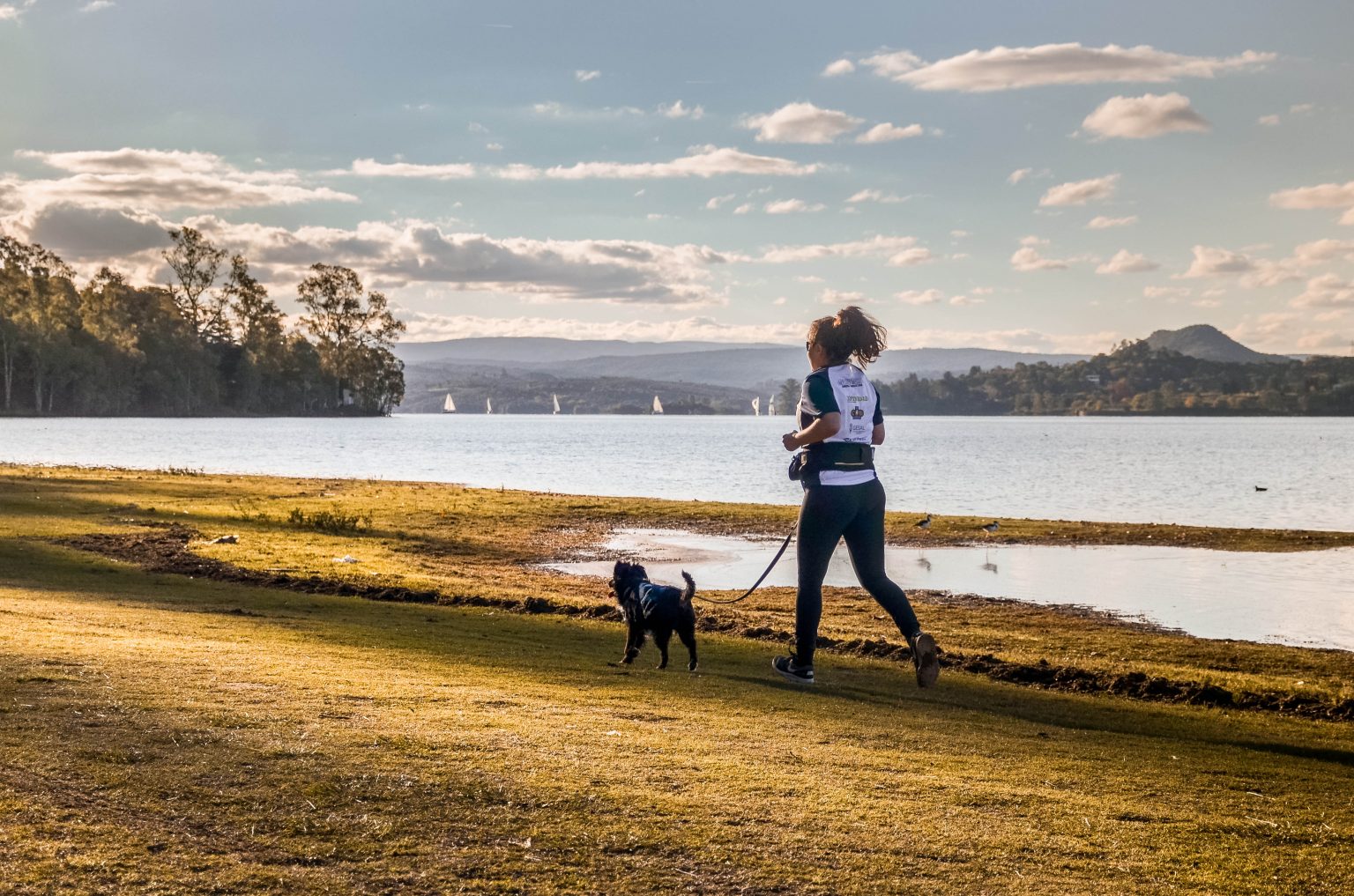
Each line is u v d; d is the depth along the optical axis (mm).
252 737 5906
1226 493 55062
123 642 9438
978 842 4984
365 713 6871
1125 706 10930
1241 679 12281
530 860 4391
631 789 5430
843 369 6832
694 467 77000
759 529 33906
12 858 4070
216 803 4816
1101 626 18375
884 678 11789
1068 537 31766
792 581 23578
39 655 8047
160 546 22969
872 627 17203
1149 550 29703
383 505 38219
